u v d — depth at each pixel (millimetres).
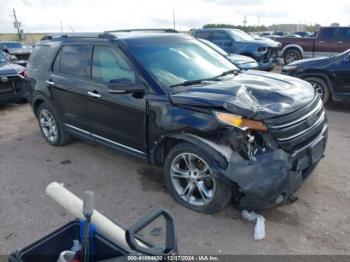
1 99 7836
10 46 20359
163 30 5125
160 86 3613
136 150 3982
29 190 4074
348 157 4668
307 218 3266
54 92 4992
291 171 3004
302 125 3205
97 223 2045
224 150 3041
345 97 7281
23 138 6062
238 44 13039
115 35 4277
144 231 3176
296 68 7773
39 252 1925
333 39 13867
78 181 4262
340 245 2891
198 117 3205
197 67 4152
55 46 5094
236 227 3186
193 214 3414
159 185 4062
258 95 3352
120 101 3898
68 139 5438
